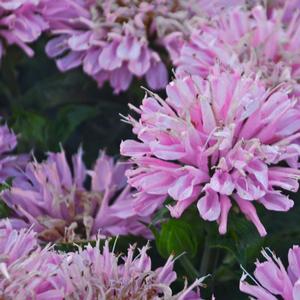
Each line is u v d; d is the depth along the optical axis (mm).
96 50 422
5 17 419
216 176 342
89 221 388
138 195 349
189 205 350
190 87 363
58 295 319
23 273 324
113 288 331
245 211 342
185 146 345
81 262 331
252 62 401
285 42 410
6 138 410
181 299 330
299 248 335
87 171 407
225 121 351
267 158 344
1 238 340
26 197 391
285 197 340
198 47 411
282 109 351
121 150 350
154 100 360
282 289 328
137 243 381
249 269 369
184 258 365
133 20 421
